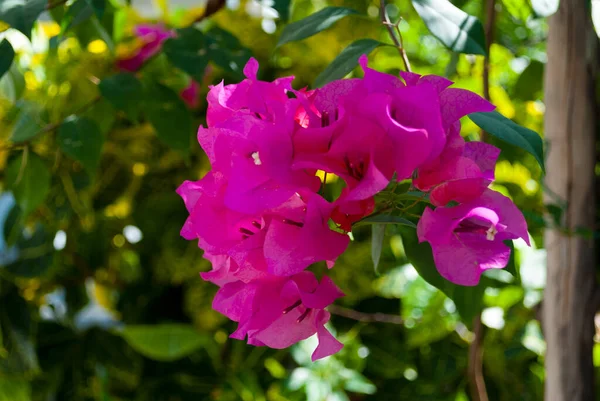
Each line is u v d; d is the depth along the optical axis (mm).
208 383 811
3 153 790
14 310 788
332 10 466
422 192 378
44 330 828
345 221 352
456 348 794
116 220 847
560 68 542
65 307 841
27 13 467
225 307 367
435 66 799
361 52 445
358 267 784
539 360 786
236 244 352
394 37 451
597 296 563
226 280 384
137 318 865
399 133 332
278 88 367
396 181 357
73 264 843
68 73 782
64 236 834
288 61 825
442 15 427
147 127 809
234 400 774
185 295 854
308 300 346
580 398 565
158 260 848
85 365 824
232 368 809
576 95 542
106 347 824
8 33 698
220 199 351
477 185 345
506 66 799
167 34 738
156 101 577
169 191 843
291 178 335
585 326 564
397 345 809
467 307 485
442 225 336
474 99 352
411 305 765
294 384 732
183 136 582
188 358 825
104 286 876
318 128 337
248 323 349
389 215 374
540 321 600
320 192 350
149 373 826
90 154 571
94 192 828
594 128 547
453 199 349
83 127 575
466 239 342
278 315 351
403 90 339
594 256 565
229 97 368
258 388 781
